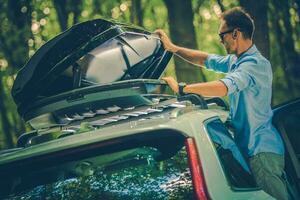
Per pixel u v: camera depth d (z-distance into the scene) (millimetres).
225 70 5074
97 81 4684
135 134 3180
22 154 3326
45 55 4723
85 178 3213
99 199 3145
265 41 10453
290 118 4867
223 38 4434
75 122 4254
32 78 4656
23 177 3332
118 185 3156
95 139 3203
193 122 3322
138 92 4363
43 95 4688
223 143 3549
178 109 3486
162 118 3383
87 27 4789
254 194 3359
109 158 3225
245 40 4367
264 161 4184
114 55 4781
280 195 4172
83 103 4367
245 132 4238
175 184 3129
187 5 10930
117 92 4324
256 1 10438
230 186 3191
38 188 3268
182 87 3988
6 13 13445
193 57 5234
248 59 4238
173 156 3205
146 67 5043
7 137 15133
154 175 3160
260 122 4223
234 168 3500
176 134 3197
